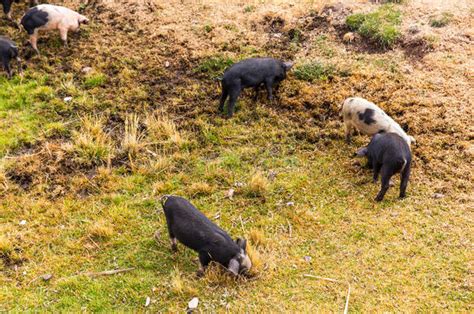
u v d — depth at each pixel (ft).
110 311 18.80
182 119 28.04
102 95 29.71
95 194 24.00
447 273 19.38
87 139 26.23
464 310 18.01
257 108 28.17
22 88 30.14
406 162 21.72
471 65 28.89
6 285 19.93
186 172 24.99
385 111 27.25
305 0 35.60
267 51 32.07
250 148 26.02
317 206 22.80
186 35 33.55
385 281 19.25
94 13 36.09
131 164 25.05
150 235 21.84
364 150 23.47
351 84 29.17
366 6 33.91
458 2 33.32
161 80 30.66
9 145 26.40
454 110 26.61
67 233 22.03
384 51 31.12
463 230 20.99
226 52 31.99
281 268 20.03
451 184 23.11
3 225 22.34
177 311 18.67
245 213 22.71
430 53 30.12
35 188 24.17
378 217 21.98
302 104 28.35
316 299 18.78
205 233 19.38
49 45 33.45
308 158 25.39
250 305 18.67
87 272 20.30
